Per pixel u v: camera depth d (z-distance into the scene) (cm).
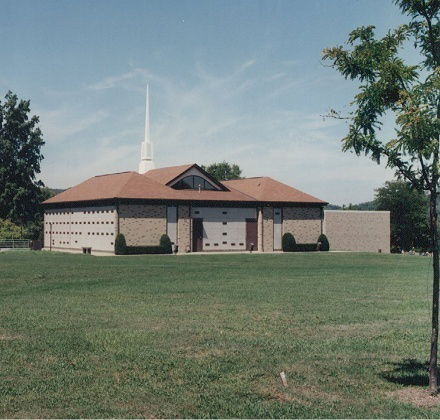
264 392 948
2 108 8200
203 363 1135
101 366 1112
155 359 1166
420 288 2491
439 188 953
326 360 1169
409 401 900
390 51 1004
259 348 1274
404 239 8762
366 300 2078
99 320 1631
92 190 6197
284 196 6581
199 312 1783
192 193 6078
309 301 2047
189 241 5909
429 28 974
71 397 916
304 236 6644
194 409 862
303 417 822
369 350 1257
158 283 2680
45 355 1202
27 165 8112
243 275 3145
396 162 973
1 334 1425
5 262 4159
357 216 6988
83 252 5703
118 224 5481
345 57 1036
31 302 2009
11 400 901
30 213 7969
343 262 4397
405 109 933
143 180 5972
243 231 6319
